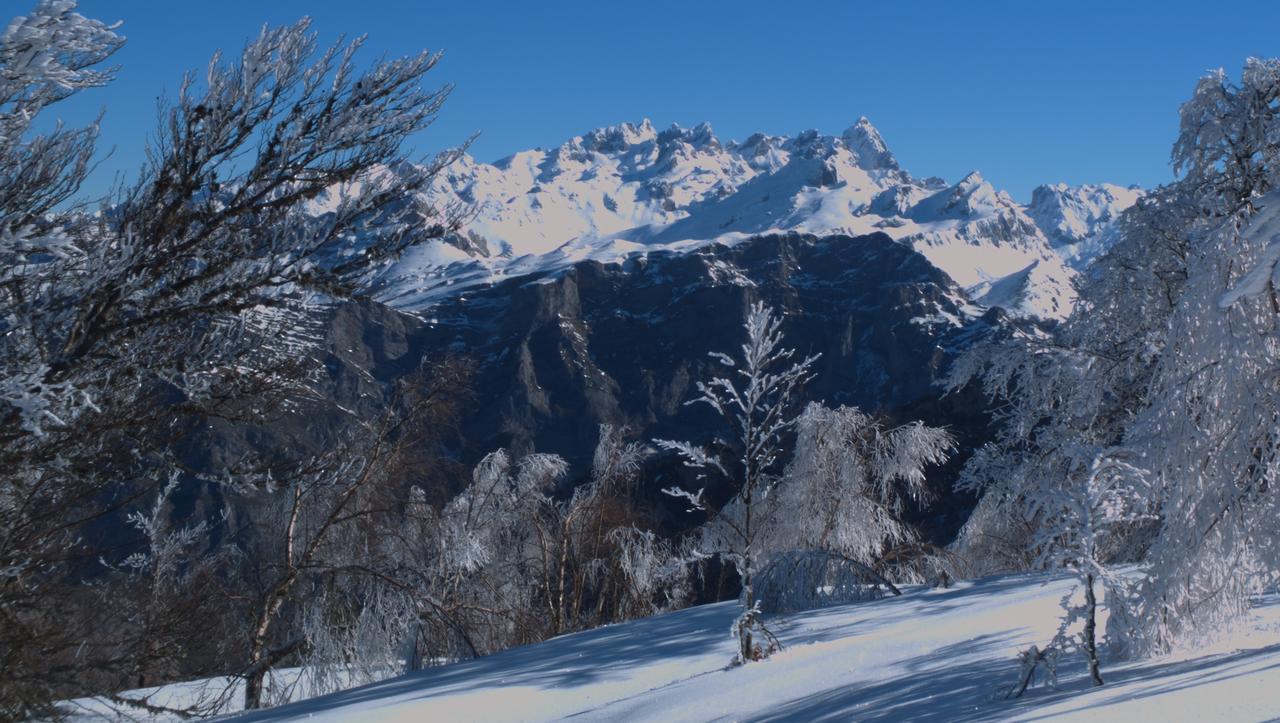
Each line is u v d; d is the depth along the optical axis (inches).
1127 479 227.1
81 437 343.0
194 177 330.3
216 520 679.1
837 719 231.8
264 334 359.6
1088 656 213.6
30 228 263.6
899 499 826.2
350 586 690.8
